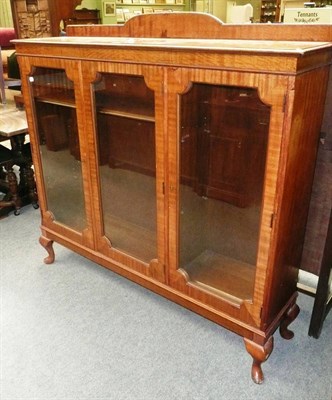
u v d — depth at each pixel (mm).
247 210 1472
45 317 1769
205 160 1486
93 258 1901
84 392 1407
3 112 2752
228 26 1445
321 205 1584
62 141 1856
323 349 1592
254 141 1361
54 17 2768
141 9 5957
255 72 1069
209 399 1380
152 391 1411
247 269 1538
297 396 1388
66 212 1996
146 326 1723
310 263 1712
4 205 2682
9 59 3262
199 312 1542
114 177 1709
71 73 1557
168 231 1517
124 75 1408
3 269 2115
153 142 1526
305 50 1007
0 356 1559
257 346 1392
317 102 1229
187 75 1213
